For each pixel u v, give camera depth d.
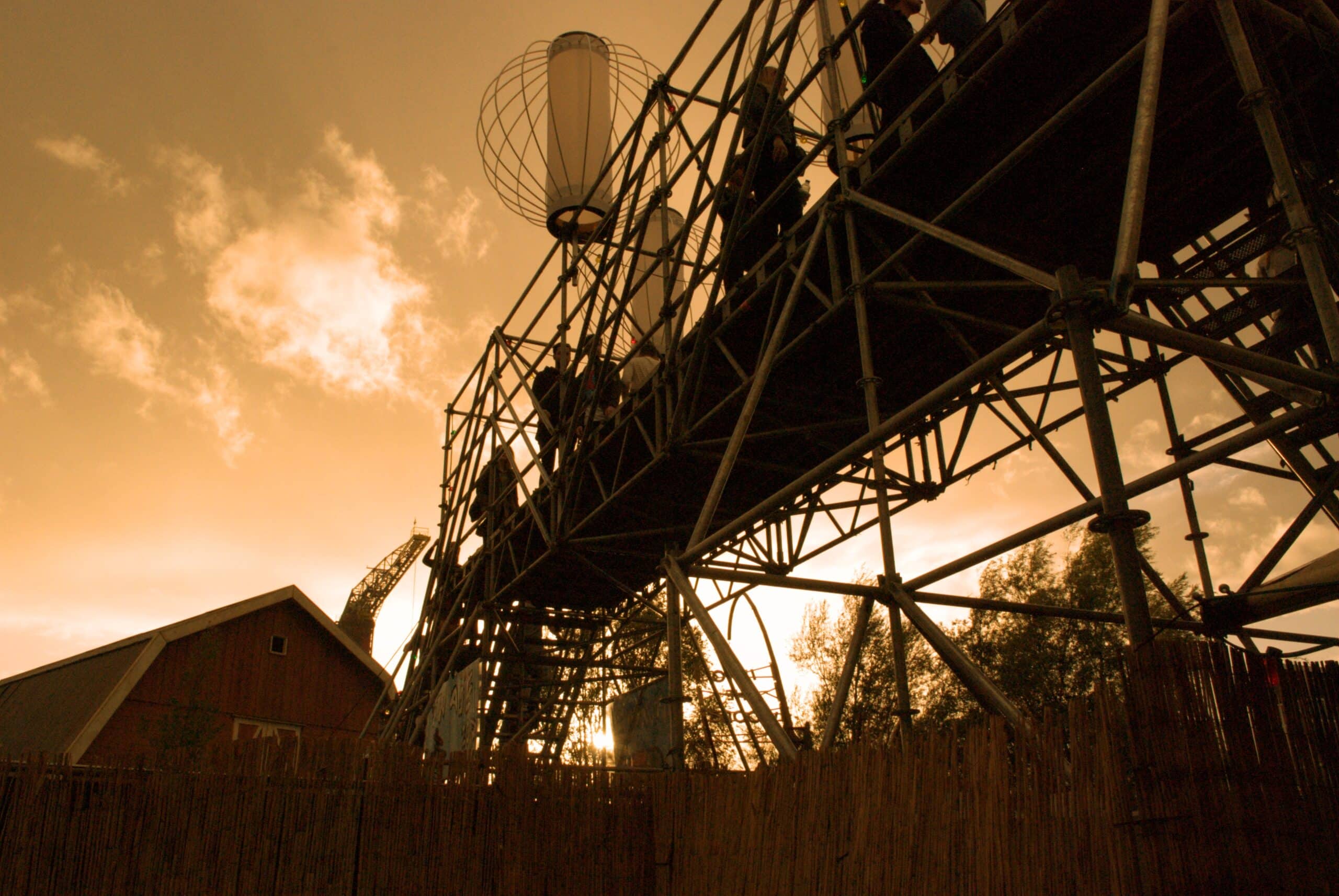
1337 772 3.33
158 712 17.95
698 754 16.17
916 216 6.54
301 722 20.05
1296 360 5.97
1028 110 5.79
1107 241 6.54
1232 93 5.34
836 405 8.55
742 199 7.32
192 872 5.56
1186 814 3.05
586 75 12.45
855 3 8.79
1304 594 4.79
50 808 5.38
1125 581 3.43
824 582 5.86
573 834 6.20
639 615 13.83
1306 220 3.62
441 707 11.84
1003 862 3.54
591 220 12.07
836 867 4.46
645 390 9.02
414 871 5.91
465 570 13.34
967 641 21.14
